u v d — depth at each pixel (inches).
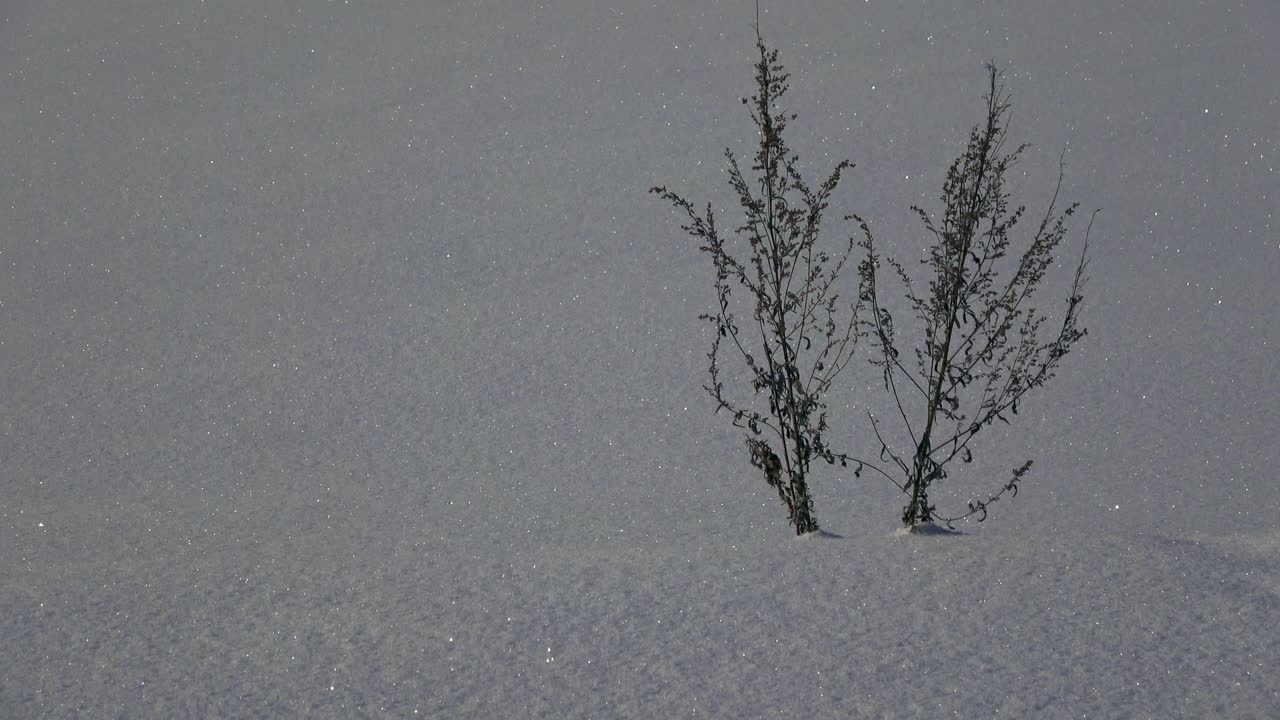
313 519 428.1
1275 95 846.5
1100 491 431.8
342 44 1138.7
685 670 222.2
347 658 232.8
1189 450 468.1
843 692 212.2
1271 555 258.7
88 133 1017.5
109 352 658.2
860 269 339.3
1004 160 332.8
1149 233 705.6
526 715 210.5
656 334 631.2
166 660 234.2
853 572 259.3
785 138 873.5
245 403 582.6
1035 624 231.8
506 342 635.5
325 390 593.3
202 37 1181.7
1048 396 530.9
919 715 204.5
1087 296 636.7
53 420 570.3
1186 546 266.7
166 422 564.1
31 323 706.2
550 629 240.4
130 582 280.7
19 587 277.6
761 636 233.0
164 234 827.4
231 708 215.3
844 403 539.8
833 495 440.1
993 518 407.2
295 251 784.3
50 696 220.7
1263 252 671.1
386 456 511.2
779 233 338.0
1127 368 553.9
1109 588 244.5
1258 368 544.7
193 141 983.0
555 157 883.4
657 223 775.1
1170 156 793.6
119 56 1159.6
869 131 867.4
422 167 892.6
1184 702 204.7
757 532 394.9
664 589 255.4
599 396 565.3
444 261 749.9
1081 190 764.0
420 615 250.2
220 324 688.4
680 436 515.8
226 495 465.7
